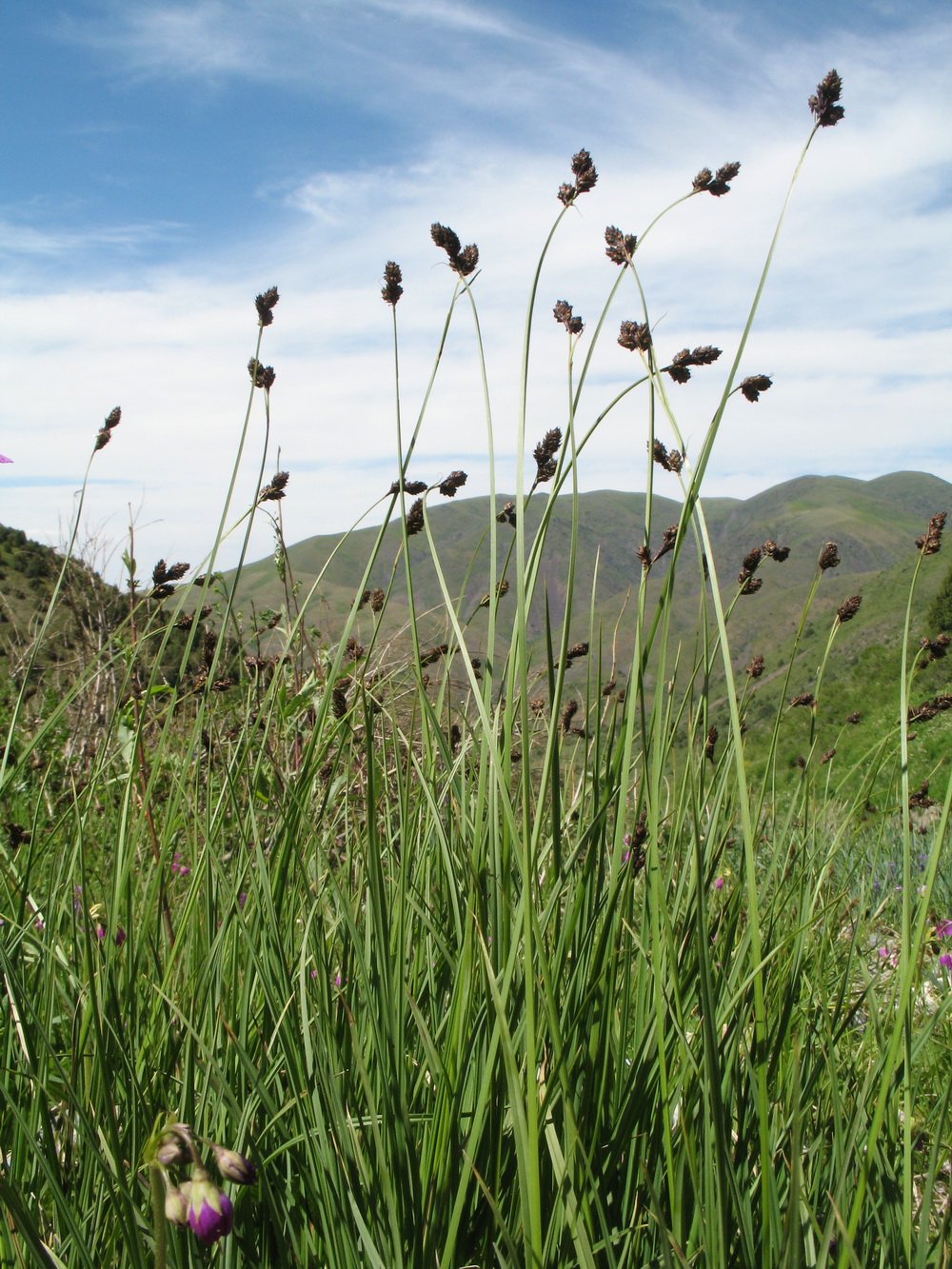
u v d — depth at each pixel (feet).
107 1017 4.43
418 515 6.19
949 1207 3.95
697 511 4.28
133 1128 4.05
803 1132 5.08
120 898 5.60
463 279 5.44
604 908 4.92
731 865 7.25
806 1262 3.92
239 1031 4.90
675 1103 4.57
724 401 4.23
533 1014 3.43
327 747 6.50
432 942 5.34
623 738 4.57
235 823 6.56
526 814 3.50
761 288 4.24
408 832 5.94
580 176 4.94
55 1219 4.26
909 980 3.75
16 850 7.13
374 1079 4.69
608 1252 3.84
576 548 4.31
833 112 4.24
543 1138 4.18
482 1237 4.30
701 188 4.80
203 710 6.52
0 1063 4.89
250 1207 4.29
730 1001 4.66
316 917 5.16
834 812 8.51
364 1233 3.79
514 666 4.37
